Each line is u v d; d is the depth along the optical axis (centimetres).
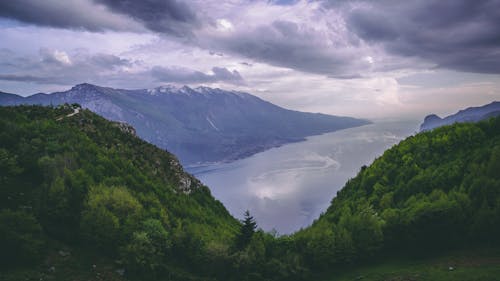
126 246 7044
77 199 7806
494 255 7250
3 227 5806
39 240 6303
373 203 11238
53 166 8175
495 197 8419
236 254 8044
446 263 7319
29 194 7438
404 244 8556
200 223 10119
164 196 10369
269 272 8106
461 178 10069
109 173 9575
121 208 7825
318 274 8388
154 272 7138
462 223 8206
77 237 6969
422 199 9362
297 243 8944
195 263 8081
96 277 6219
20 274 5606
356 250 8450
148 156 12775
